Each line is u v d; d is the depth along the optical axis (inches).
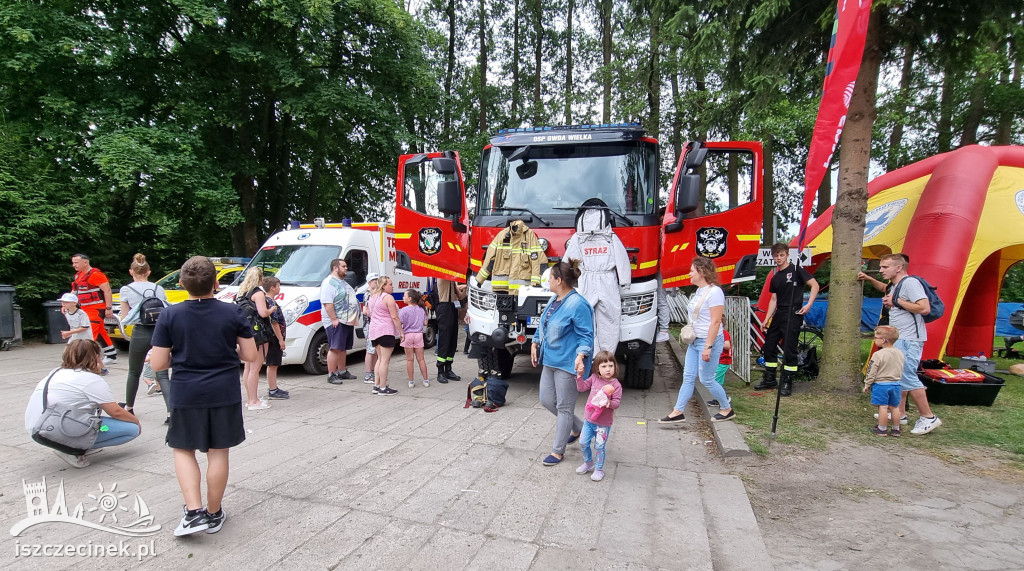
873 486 164.9
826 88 213.0
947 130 724.7
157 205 571.8
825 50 294.7
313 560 122.6
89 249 532.7
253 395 254.2
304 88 621.9
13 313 441.1
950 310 279.0
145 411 248.1
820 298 464.8
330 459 187.8
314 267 363.3
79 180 523.5
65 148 521.7
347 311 312.0
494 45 981.2
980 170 320.5
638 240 254.8
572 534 134.2
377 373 284.8
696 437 212.4
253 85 636.7
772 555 126.7
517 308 254.7
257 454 192.9
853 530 138.5
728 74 316.8
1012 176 334.0
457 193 271.7
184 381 127.5
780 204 967.6
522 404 265.1
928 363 262.8
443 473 174.7
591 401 167.3
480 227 269.7
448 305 318.7
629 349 254.4
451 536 133.4
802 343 325.4
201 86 584.1
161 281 449.7
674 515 144.4
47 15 485.7
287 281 354.0
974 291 390.0
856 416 228.7
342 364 321.4
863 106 255.0
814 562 123.6
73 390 169.3
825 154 214.2
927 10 255.8
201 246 697.0
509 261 255.0
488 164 277.4
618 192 262.8
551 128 273.6
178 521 141.5
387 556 124.2
